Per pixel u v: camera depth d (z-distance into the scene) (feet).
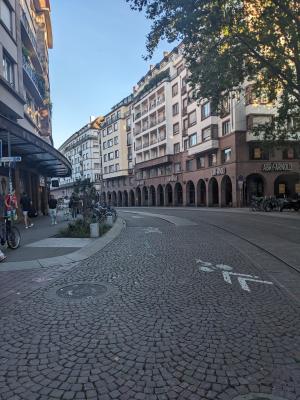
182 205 165.99
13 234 33.42
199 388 9.75
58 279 21.98
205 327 14.03
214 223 61.16
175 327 14.05
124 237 43.42
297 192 131.23
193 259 28.07
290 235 42.47
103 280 21.65
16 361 11.41
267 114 116.16
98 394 9.52
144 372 10.61
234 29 45.42
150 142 195.42
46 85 129.18
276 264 26.09
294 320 14.79
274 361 11.25
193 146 146.00
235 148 119.75
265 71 59.82
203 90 53.26
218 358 11.44
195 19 40.16
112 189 257.55
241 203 120.16
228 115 124.16
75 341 12.84
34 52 91.20
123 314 15.58
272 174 122.52
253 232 46.14
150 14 42.01
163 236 43.70
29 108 89.86
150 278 21.98
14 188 66.49
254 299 17.67
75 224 49.44
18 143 51.26
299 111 73.00
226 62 48.98
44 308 16.49
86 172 308.40
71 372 10.67
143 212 112.16
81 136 327.67
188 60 50.98
